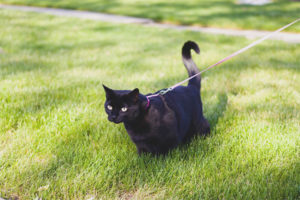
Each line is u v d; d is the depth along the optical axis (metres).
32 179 2.66
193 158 2.98
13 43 7.63
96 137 3.31
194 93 3.27
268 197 2.47
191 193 2.56
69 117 3.66
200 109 3.33
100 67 5.92
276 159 2.88
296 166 2.82
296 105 4.11
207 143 3.21
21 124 3.57
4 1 15.83
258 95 4.50
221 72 5.64
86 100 4.20
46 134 3.33
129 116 2.70
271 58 6.45
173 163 2.84
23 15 11.87
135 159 2.93
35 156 2.98
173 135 2.84
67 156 2.96
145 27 10.07
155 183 2.65
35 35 8.60
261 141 3.18
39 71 5.42
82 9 13.68
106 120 3.69
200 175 2.77
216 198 2.49
